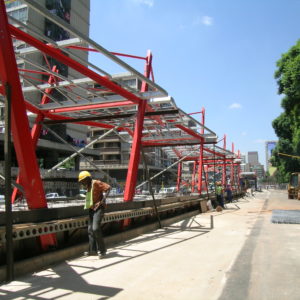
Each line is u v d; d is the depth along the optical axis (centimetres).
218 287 491
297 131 3381
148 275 556
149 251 755
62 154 4719
